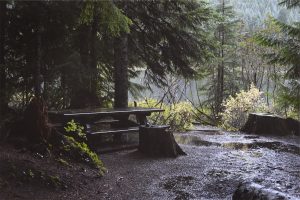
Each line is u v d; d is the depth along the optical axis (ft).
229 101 48.01
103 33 36.83
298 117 44.98
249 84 68.08
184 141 35.27
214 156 27.58
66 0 28.17
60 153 20.40
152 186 19.27
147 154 27.09
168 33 39.01
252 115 42.47
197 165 24.38
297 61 29.12
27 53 30.99
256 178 20.89
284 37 30.50
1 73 27.84
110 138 32.68
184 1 38.37
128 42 39.19
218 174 22.06
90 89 34.86
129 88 47.44
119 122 32.12
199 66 46.70
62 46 33.99
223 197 17.72
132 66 45.39
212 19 40.78
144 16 38.01
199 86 77.36
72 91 34.14
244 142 34.78
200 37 40.91
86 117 27.35
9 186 15.53
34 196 15.51
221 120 51.49
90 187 18.06
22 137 20.38
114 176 20.83
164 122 45.06
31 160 18.15
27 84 31.40
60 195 16.26
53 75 33.35
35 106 20.51
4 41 29.35
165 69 43.37
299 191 18.35
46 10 28.53
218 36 65.46
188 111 46.11
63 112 26.35
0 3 27.89
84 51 35.53
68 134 26.02
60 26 31.01
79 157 20.97
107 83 42.93
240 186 15.12
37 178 16.79
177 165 24.21
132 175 21.31
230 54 66.54
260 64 63.72
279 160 26.35
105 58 40.81
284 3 34.68
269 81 64.64
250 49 64.49
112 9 20.86
